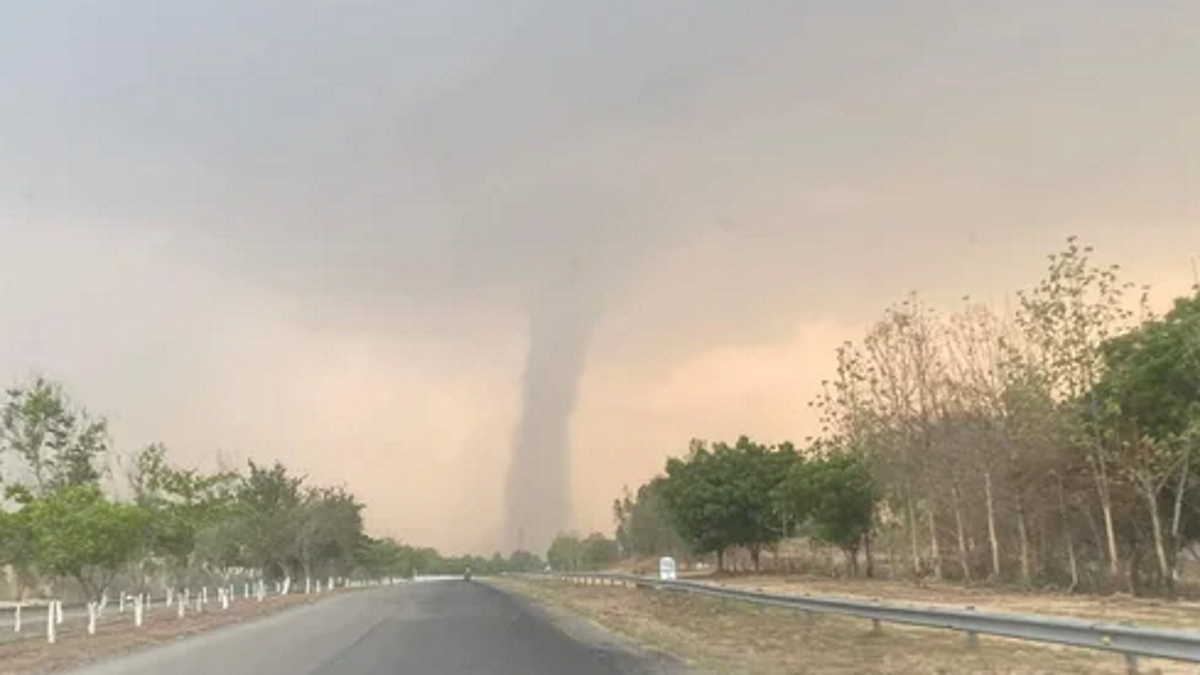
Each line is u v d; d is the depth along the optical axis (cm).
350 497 10362
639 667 1836
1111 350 3291
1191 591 3173
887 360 4734
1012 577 3994
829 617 2725
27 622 4047
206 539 6066
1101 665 1589
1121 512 3478
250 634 3019
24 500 4431
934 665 1661
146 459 5634
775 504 5834
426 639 2577
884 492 4859
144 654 2467
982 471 3959
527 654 2117
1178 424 3092
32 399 5481
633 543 10031
